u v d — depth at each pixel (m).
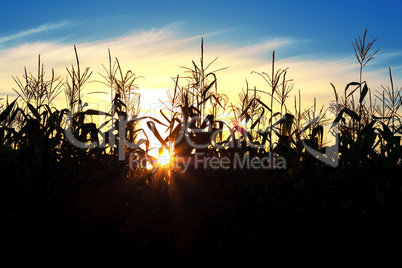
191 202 2.72
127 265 2.47
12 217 2.30
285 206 2.70
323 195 2.81
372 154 3.71
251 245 2.56
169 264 2.53
